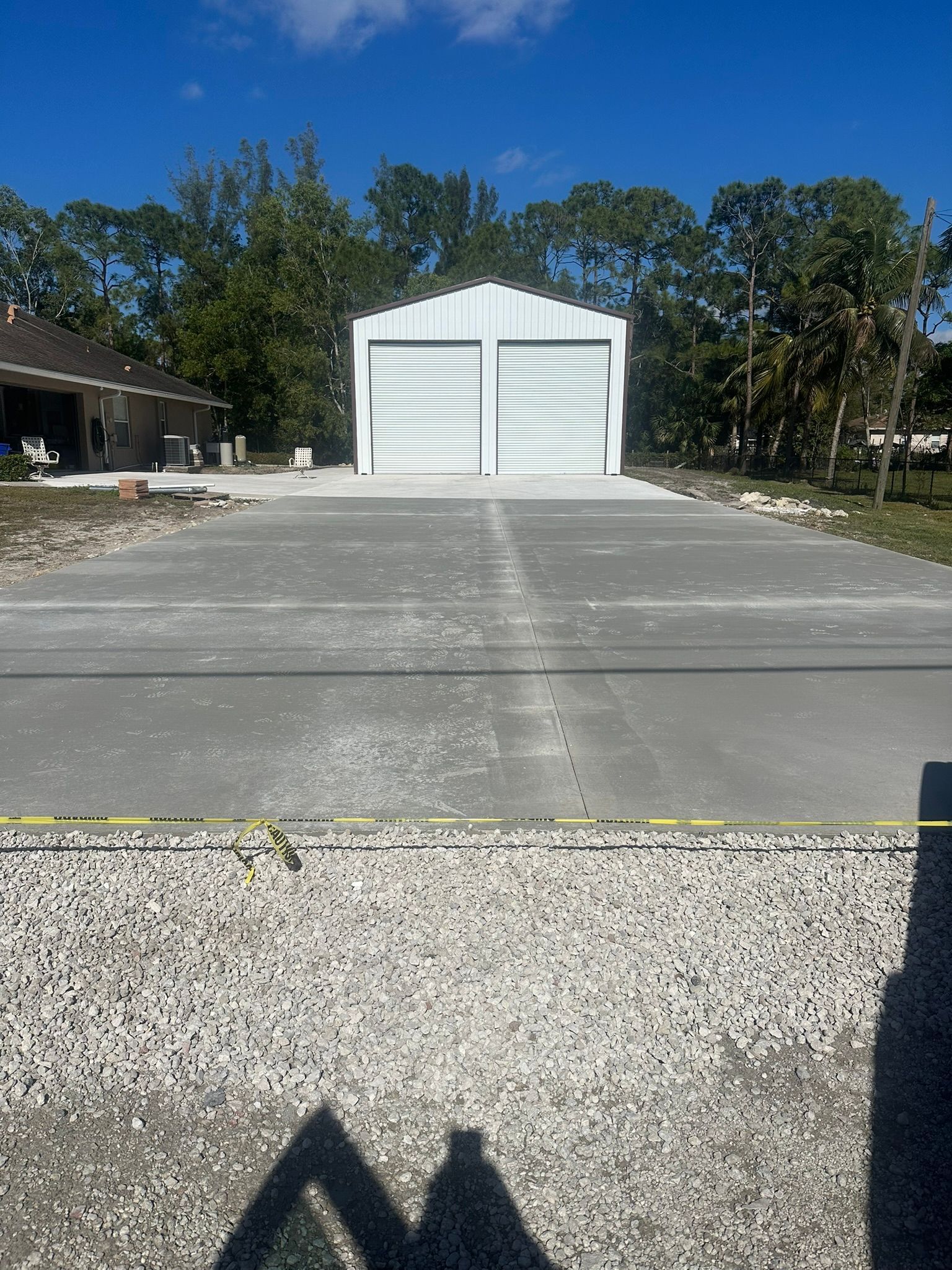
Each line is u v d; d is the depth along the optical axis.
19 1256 1.61
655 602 6.81
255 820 3.10
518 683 4.71
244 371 31.69
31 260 37.91
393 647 5.42
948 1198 1.72
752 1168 1.79
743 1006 2.21
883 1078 2.00
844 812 3.20
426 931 2.48
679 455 36.31
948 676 4.91
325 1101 1.94
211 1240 1.64
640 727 4.05
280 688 4.59
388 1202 1.72
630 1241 1.64
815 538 10.51
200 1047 2.08
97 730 3.97
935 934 2.50
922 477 27.08
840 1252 1.62
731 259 34.81
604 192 38.69
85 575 7.63
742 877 2.77
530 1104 1.93
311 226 33.66
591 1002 2.21
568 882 2.73
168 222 43.00
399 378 20.83
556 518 12.40
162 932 2.49
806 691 4.62
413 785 3.39
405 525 11.42
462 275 36.03
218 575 7.70
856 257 21.03
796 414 27.61
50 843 2.96
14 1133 1.86
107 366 21.17
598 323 20.27
